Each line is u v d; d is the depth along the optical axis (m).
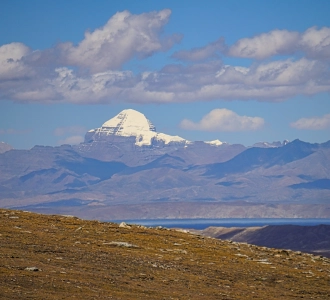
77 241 149.62
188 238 185.62
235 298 112.94
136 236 172.62
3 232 148.50
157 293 108.19
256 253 175.88
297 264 164.50
